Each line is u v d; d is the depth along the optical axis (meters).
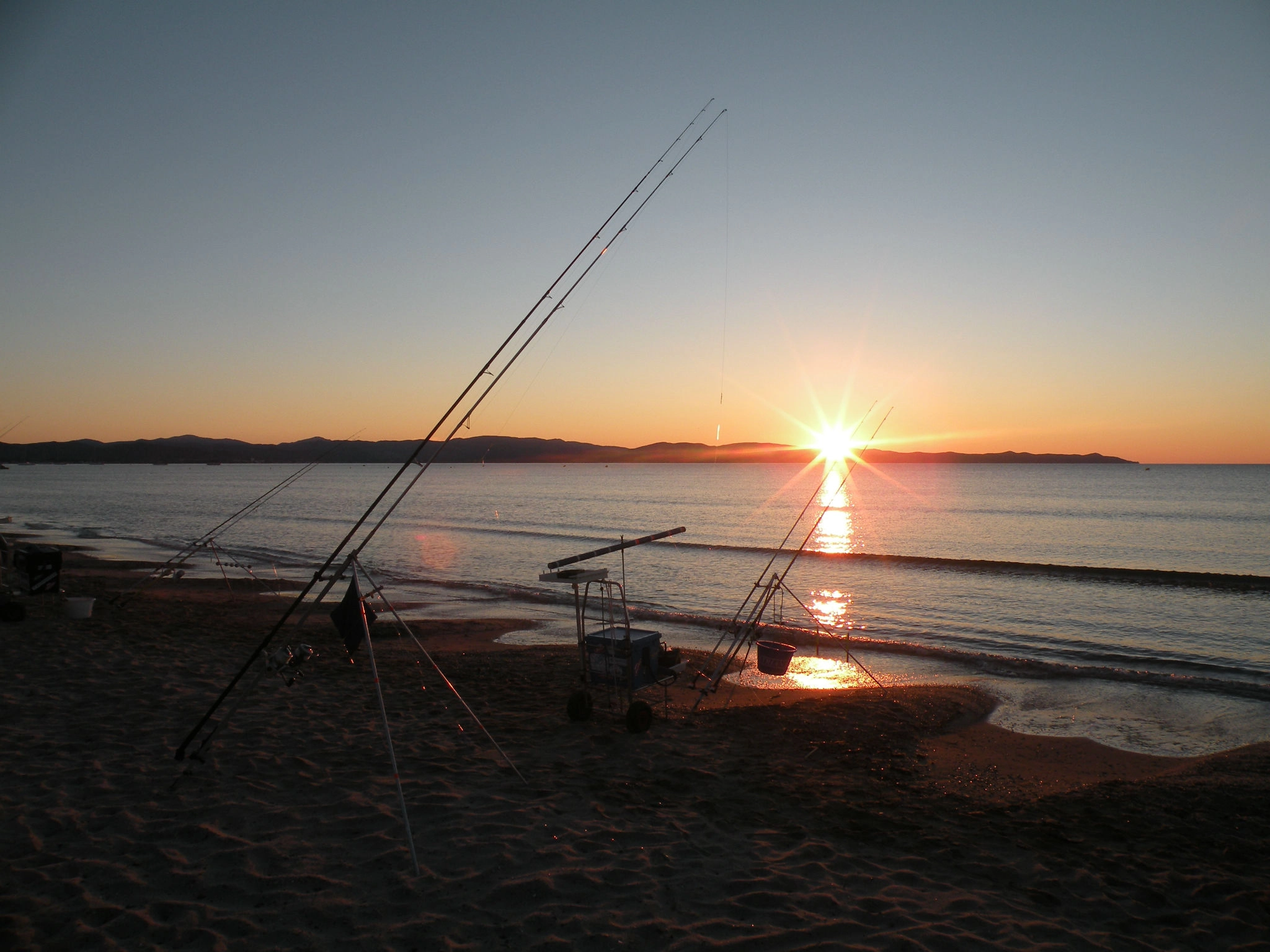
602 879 4.97
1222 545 38.19
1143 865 5.76
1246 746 9.77
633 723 8.44
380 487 108.31
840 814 6.53
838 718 10.12
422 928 4.26
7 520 46.66
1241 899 5.22
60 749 6.91
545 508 68.56
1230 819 6.86
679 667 9.06
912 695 11.80
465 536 43.69
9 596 14.67
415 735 8.04
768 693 12.17
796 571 28.81
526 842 5.45
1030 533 44.81
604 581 8.83
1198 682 13.24
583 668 8.89
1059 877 5.46
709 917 4.58
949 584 25.72
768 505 71.44
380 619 18.20
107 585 20.94
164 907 4.34
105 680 9.44
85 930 4.07
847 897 4.93
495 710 9.31
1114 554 35.00
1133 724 11.02
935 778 8.02
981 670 14.15
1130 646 16.67
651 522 53.88
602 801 6.43
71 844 5.09
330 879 4.77
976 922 4.67
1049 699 12.37
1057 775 8.65
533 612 19.78
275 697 9.30
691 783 7.07
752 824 6.18
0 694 8.61
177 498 78.94
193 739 6.91
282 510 63.03
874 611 21.05
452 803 6.14
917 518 56.00
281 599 19.48
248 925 4.20
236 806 5.83
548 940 4.19
